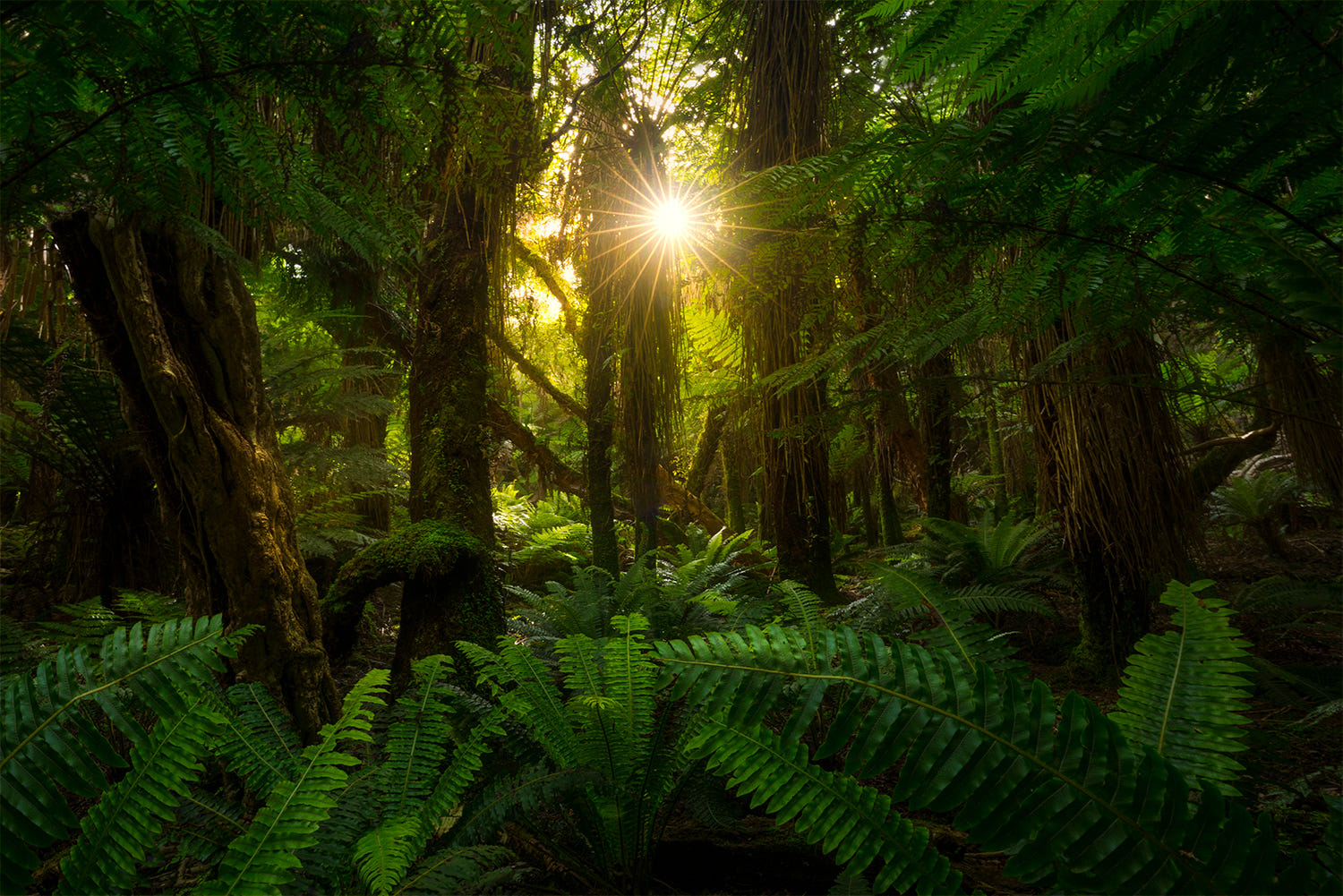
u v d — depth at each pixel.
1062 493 3.55
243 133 0.91
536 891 1.96
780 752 1.10
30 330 3.09
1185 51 0.66
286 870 1.17
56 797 1.05
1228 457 4.41
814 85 3.20
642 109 3.62
